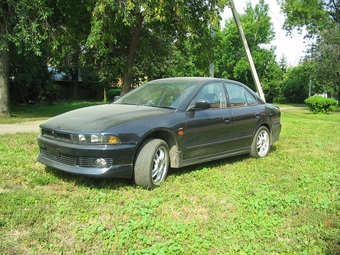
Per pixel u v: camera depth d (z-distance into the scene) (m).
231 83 6.74
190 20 14.95
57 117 5.34
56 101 32.78
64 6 14.93
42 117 15.52
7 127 11.08
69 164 4.68
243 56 43.41
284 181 5.43
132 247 3.18
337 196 4.77
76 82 39.22
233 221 3.83
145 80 35.44
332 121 17.02
